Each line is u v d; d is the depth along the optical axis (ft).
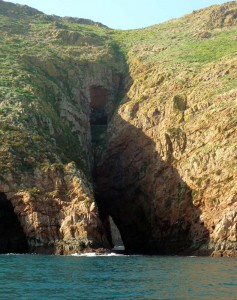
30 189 236.84
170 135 280.72
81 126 332.80
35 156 253.65
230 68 308.81
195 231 245.65
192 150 270.26
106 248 231.91
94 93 367.25
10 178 238.89
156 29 454.81
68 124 322.75
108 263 177.47
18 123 269.44
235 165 243.81
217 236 228.43
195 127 276.21
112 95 365.40
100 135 342.44
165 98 308.40
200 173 256.11
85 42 405.59
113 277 134.62
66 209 233.55
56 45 393.91
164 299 101.50
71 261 182.70
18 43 383.04
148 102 314.35
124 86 366.22
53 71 354.95
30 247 228.63
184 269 157.07
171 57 361.10
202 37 395.55
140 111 313.73
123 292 109.81
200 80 310.86
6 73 321.52
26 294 106.63
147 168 291.17
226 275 139.44
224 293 107.96
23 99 292.40
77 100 347.97
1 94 291.79
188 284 121.19
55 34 409.49
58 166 249.14
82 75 364.58
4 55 348.79
